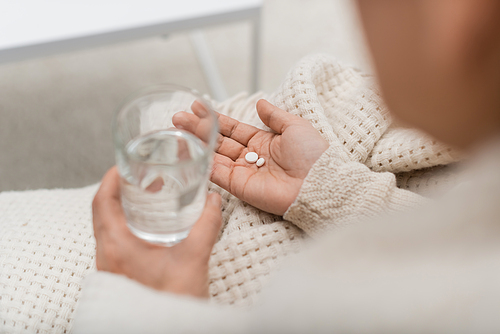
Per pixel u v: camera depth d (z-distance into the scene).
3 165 1.18
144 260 0.53
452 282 0.35
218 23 0.90
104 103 1.30
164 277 0.53
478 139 0.42
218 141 0.66
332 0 1.54
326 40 1.46
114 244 0.54
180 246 0.53
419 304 0.35
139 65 1.38
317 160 0.59
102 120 1.27
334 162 0.59
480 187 0.39
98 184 0.74
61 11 0.86
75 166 1.19
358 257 0.39
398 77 0.41
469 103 0.39
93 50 1.41
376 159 0.64
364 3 0.39
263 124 0.67
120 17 0.86
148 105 0.53
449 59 0.36
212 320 0.45
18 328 0.59
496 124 0.39
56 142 1.23
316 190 0.58
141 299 0.47
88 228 0.65
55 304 0.60
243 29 1.50
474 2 0.32
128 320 0.46
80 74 1.35
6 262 0.62
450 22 0.34
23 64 1.36
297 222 0.60
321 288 0.38
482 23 0.33
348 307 0.36
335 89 0.72
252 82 1.18
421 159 0.62
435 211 0.40
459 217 0.38
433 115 0.42
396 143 0.63
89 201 0.69
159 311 0.46
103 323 0.47
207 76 1.34
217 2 0.89
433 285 0.35
